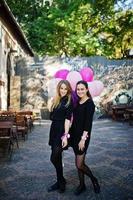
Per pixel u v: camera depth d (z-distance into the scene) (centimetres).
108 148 995
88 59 2055
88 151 944
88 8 2564
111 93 2080
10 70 1902
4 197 543
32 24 2791
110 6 2536
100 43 2742
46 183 620
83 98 552
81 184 565
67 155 881
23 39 2094
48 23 2755
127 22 2527
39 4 3062
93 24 2673
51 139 558
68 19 2617
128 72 2088
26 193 563
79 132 539
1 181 634
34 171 708
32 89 2055
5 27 1666
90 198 538
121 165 770
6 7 1326
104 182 631
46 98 2047
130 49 2872
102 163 791
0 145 947
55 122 554
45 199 534
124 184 618
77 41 2606
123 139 1180
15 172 700
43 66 2053
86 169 556
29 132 1390
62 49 2809
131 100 2088
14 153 909
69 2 2750
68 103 548
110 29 2656
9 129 885
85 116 538
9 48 1778
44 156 870
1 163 785
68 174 684
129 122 1709
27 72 2058
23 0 3033
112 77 2080
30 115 1401
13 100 1922
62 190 567
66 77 634
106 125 1675
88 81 616
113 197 543
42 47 2853
